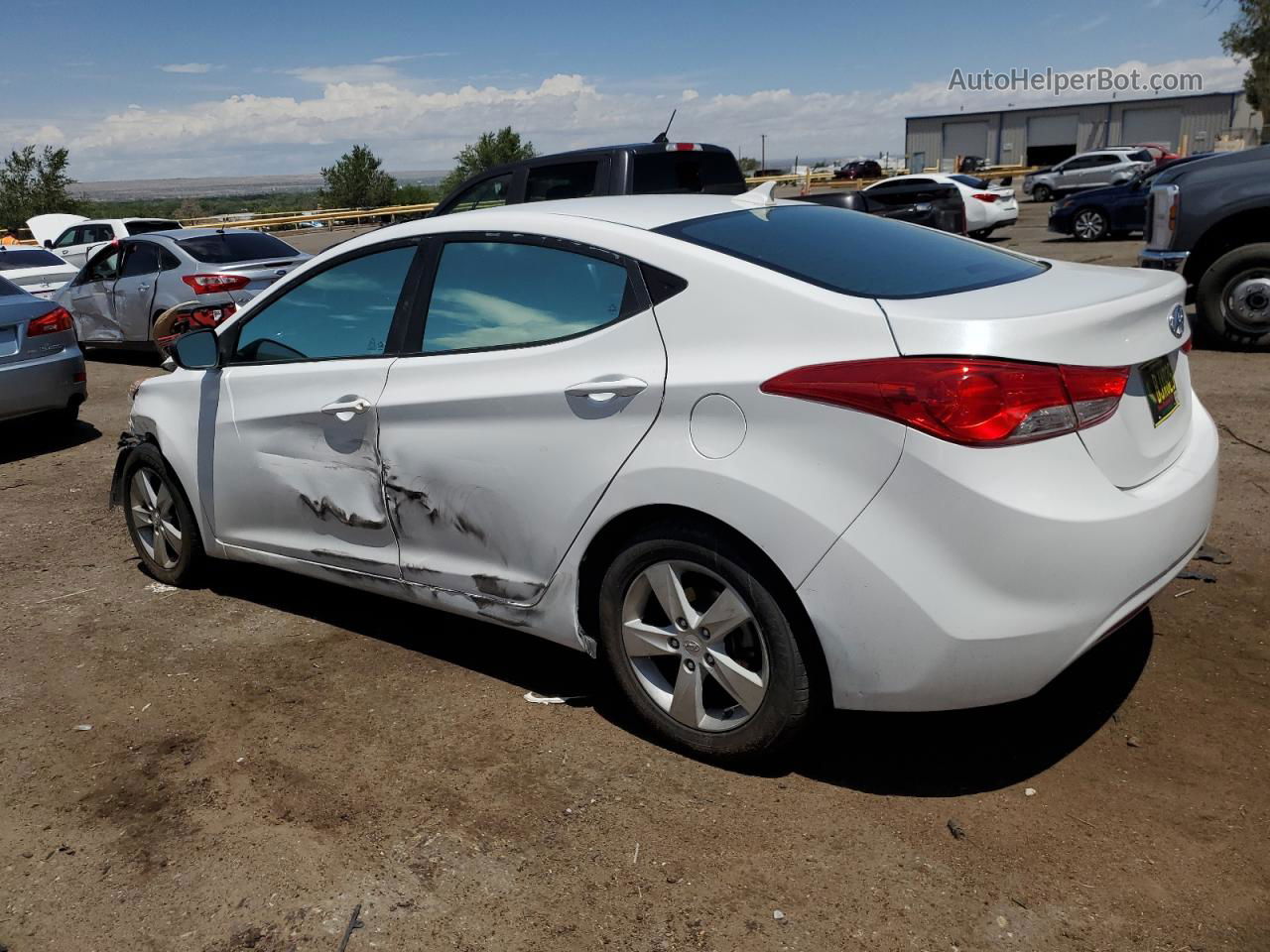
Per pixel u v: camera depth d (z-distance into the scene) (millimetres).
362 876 2600
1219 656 3439
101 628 4258
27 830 2865
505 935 2371
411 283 3520
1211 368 7629
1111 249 17750
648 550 2900
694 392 2738
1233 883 2398
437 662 3791
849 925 2340
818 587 2578
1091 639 2555
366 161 58375
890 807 2758
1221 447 5727
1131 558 2570
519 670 3691
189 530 4469
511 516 3188
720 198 3510
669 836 2686
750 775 2943
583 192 8438
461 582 3400
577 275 3092
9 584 4828
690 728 2986
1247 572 4070
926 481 2438
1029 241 20766
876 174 52469
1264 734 2984
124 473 4727
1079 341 2531
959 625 2459
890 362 2484
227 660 3891
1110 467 2611
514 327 3221
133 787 3051
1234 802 2688
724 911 2406
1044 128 59125
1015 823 2662
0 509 6137
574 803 2852
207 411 4184
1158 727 3057
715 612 2824
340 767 3105
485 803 2877
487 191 8930
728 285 2787
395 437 3467
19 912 2527
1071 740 3025
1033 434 2443
